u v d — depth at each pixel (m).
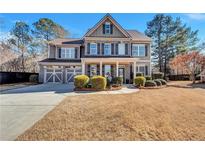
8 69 41.44
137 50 25.84
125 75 25.28
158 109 8.65
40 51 43.41
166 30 41.31
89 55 24.62
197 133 5.90
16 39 41.34
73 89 16.83
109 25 25.03
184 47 39.53
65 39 29.48
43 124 6.54
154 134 5.77
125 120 6.85
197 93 15.10
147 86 19.11
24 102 10.46
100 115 7.50
